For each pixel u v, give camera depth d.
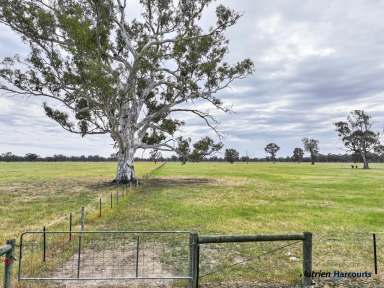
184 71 34.16
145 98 36.59
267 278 7.46
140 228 13.62
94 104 29.98
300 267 8.45
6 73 29.22
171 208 19.14
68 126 32.75
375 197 26.20
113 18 31.89
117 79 29.38
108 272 8.08
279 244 10.87
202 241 6.48
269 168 89.69
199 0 33.56
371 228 14.36
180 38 33.00
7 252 5.91
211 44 34.25
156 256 9.51
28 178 47.16
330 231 13.56
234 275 7.73
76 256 9.47
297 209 19.83
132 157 35.78
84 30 26.09
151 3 34.19
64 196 25.23
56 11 28.20
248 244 10.86
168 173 60.59
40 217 16.64
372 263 8.97
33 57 29.47
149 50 33.34
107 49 30.72
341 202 23.20
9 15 27.00
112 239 11.46
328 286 7.02
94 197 24.25
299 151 179.88
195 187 32.84
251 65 34.50
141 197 24.20
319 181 42.78
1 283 7.16
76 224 14.38
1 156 192.00
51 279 6.95
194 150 36.19
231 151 140.62
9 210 18.84
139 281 7.30
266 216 17.27
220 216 16.92
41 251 9.86
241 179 45.66
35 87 30.28
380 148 93.75
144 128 36.91
